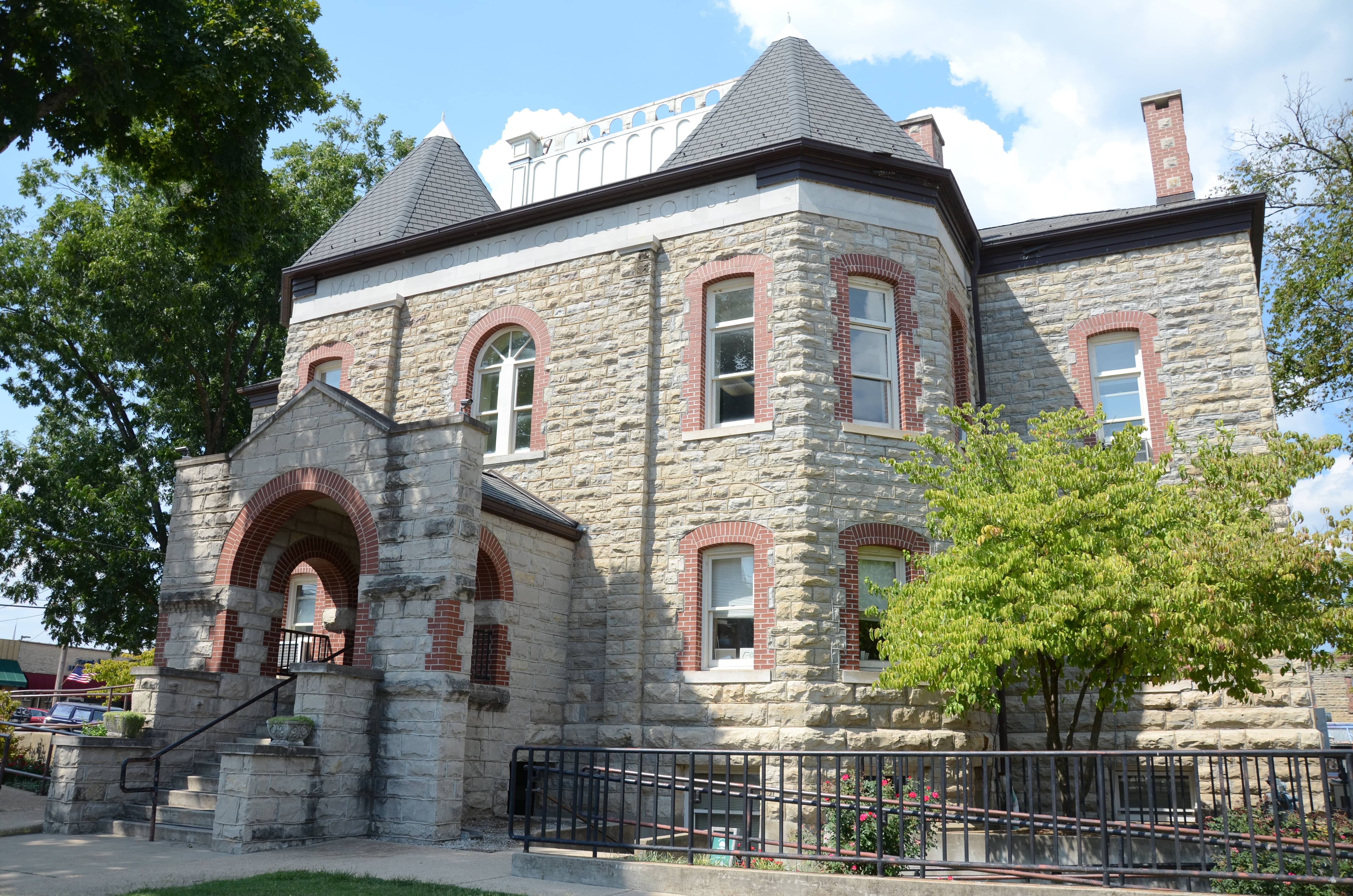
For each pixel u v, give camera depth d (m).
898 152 17.91
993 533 12.07
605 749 9.80
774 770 14.31
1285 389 27.88
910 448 16.20
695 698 15.29
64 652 40.69
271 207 17.09
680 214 17.77
